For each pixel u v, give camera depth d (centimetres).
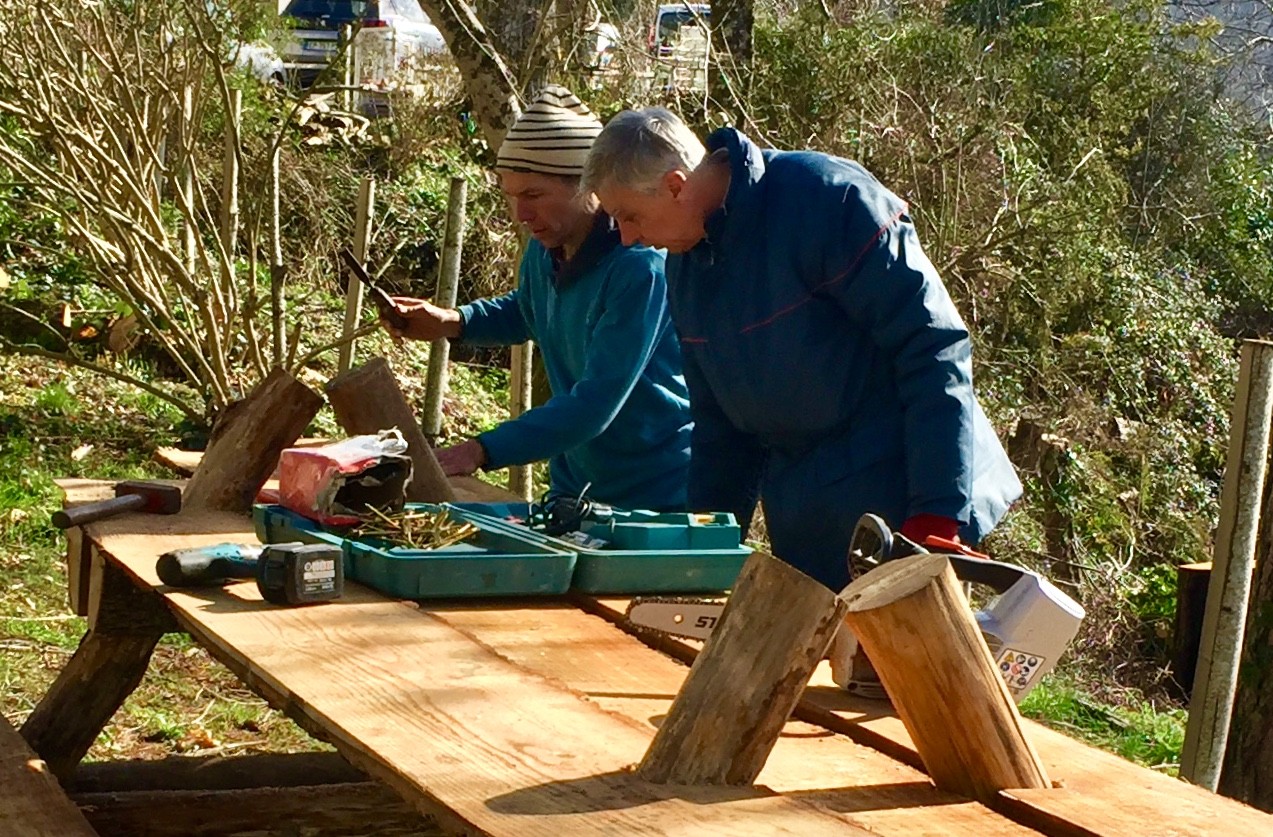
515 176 331
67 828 237
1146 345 1252
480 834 158
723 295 276
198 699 510
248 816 351
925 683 183
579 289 338
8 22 704
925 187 984
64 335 840
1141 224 1509
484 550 280
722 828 162
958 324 262
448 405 927
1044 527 966
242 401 356
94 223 787
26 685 496
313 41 1215
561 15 654
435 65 1203
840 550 284
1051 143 1361
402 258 1073
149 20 791
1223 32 1950
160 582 269
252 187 920
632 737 194
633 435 356
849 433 279
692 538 290
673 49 855
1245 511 416
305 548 257
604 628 259
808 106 1016
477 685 212
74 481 385
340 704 201
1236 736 438
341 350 709
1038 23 1524
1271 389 416
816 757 201
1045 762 199
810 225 263
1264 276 1563
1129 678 820
